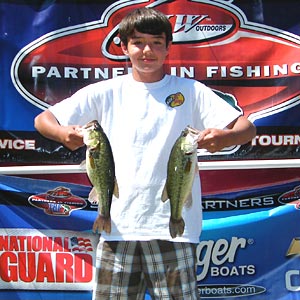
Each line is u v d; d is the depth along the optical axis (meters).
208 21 4.06
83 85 4.07
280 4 4.06
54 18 4.05
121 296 3.06
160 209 2.98
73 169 4.07
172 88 3.08
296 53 4.07
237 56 4.07
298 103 4.07
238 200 4.08
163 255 3.02
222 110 3.06
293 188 4.08
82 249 4.10
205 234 4.07
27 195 4.08
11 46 4.05
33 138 4.07
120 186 3.00
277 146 4.07
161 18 3.01
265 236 4.09
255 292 4.11
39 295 4.11
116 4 4.05
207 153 4.07
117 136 3.04
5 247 4.10
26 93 4.06
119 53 4.07
